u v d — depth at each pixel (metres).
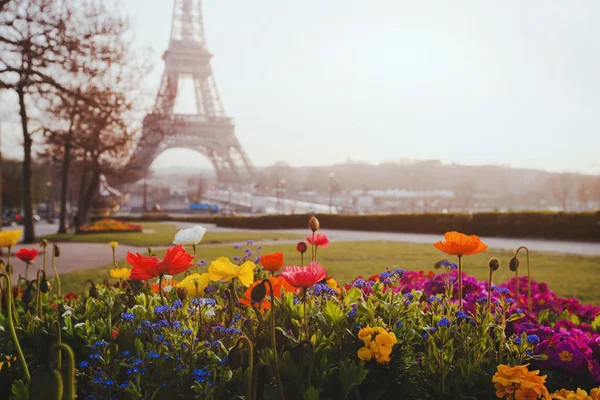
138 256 2.70
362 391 2.53
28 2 22.09
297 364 2.39
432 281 4.75
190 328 2.68
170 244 23.66
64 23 22.86
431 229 33.62
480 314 2.98
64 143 32.22
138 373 2.39
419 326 2.86
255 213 88.00
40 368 1.65
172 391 2.36
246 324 2.80
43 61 22.78
